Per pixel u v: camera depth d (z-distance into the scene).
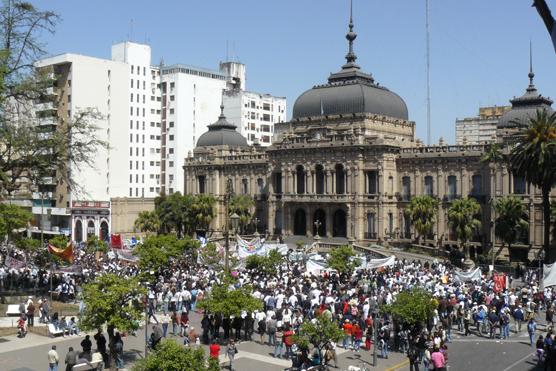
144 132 199.12
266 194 149.62
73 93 163.50
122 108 176.12
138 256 83.25
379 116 136.88
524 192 112.75
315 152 136.00
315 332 43.44
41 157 73.06
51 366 42.09
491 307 58.56
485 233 118.44
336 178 134.62
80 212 163.88
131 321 44.12
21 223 80.06
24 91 71.25
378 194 127.56
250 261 79.56
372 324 52.34
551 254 106.75
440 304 56.28
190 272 78.69
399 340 52.22
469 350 51.88
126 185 178.50
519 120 116.00
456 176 123.25
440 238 123.81
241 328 58.66
